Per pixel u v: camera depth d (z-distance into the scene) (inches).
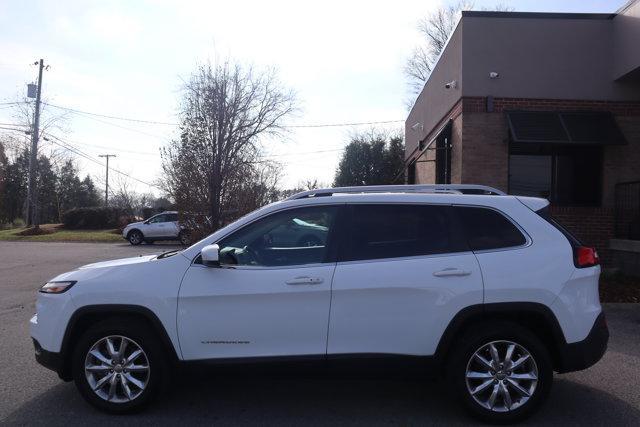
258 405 190.4
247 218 187.3
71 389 205.5
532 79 473.7
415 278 173.2
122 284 179.8
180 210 528.1
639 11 428.1
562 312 172.4
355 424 174.2
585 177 485.4
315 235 184.4
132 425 173.3
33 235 1279.5
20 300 405.7
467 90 474.6
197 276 178.7
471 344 171.9
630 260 444.8
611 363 234.8
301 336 175.2
